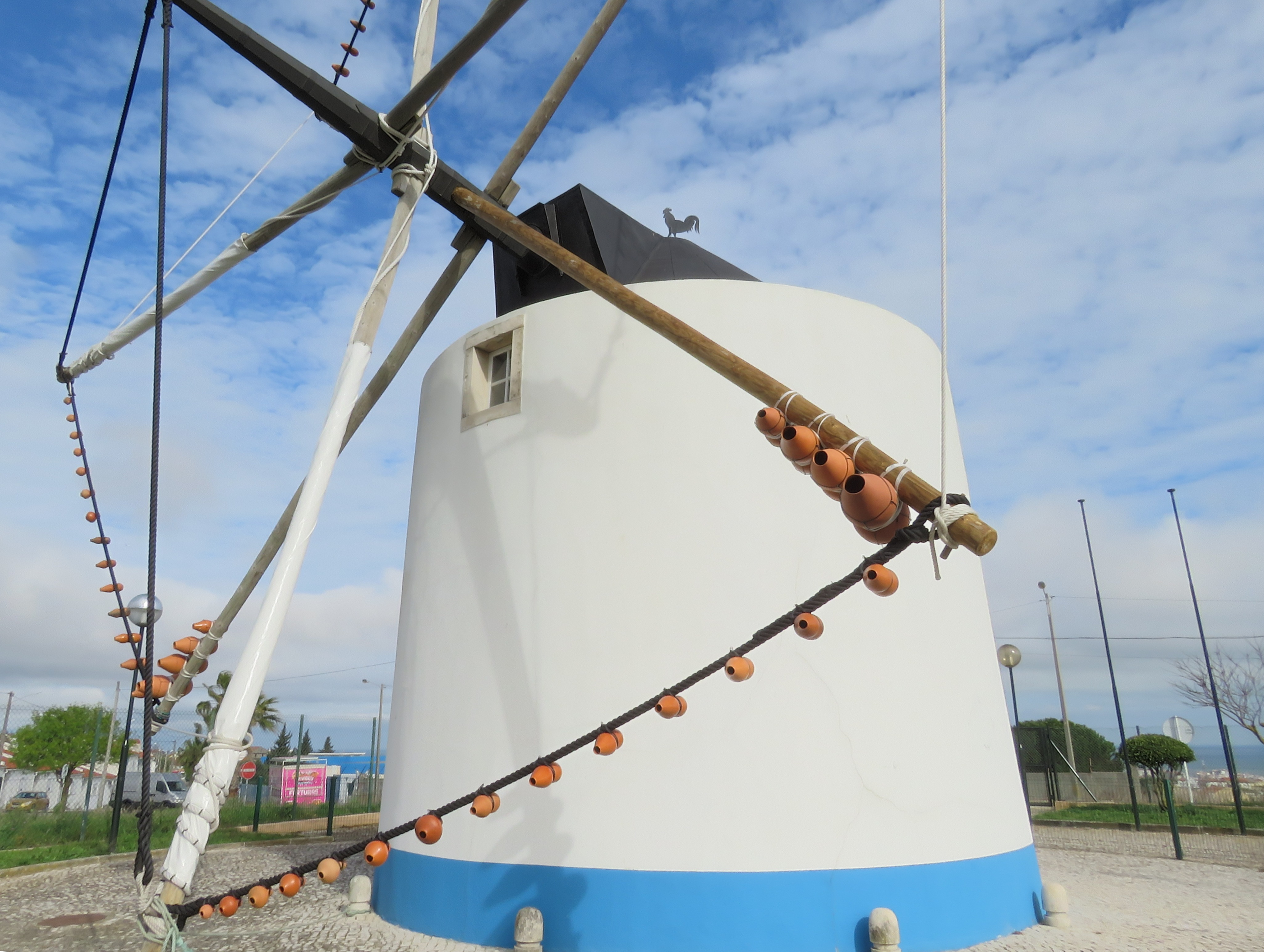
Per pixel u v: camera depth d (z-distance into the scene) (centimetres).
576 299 826
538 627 740
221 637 745
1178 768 2241
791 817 654
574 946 645
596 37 785
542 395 809
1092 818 1864
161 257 459
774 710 677
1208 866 1181
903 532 309
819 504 737
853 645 708
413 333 812
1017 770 827
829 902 639
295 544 522
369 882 841
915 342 858
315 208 782
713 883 637
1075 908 856
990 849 729
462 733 754
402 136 705
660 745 674
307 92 669
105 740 2584
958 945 673
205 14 645
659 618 705
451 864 723
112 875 1134
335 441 560
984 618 844
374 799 2036
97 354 805
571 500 762
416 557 888
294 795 2217
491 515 804
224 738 456
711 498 732
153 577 424
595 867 658
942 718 730
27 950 745
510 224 647
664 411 760
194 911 418
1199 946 695
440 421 905
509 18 610
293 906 890
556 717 707
